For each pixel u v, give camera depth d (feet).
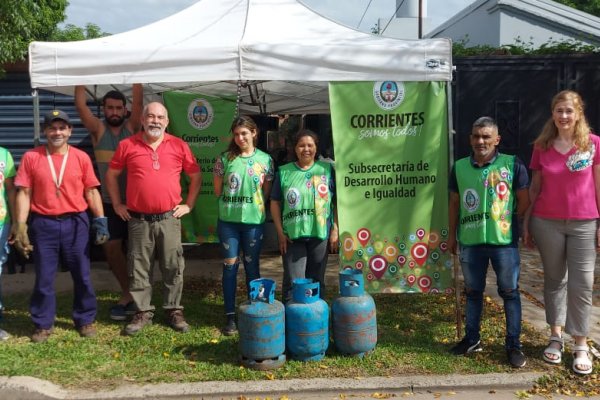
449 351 16.30
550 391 14.21
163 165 17.28
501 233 15.07
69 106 27.86
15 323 18.54
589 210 14.85
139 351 16.34
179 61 17.20
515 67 32.76
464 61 32.58
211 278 24.53
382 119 17.13
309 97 27.76
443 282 17.46
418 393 14.29
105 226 17.39
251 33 18.63
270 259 27.99
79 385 14.34
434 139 17.17
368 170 17.20
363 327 15.58
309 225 16.53
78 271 17.10
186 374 14.88
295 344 15.28
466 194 15.43
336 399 13.97
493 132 15.10
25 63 28.14
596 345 16.71
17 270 25.80
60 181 16.47
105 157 18.95
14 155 27.96
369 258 17.37
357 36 18.85
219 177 17.62
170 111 23.02
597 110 33.06
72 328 18.11
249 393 14.01
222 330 17.81
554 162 15.08
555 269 15.48
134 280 17.75
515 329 15.39
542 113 33.04
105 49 17.33
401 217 17.34
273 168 17.80
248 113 31.86
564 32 47.32
